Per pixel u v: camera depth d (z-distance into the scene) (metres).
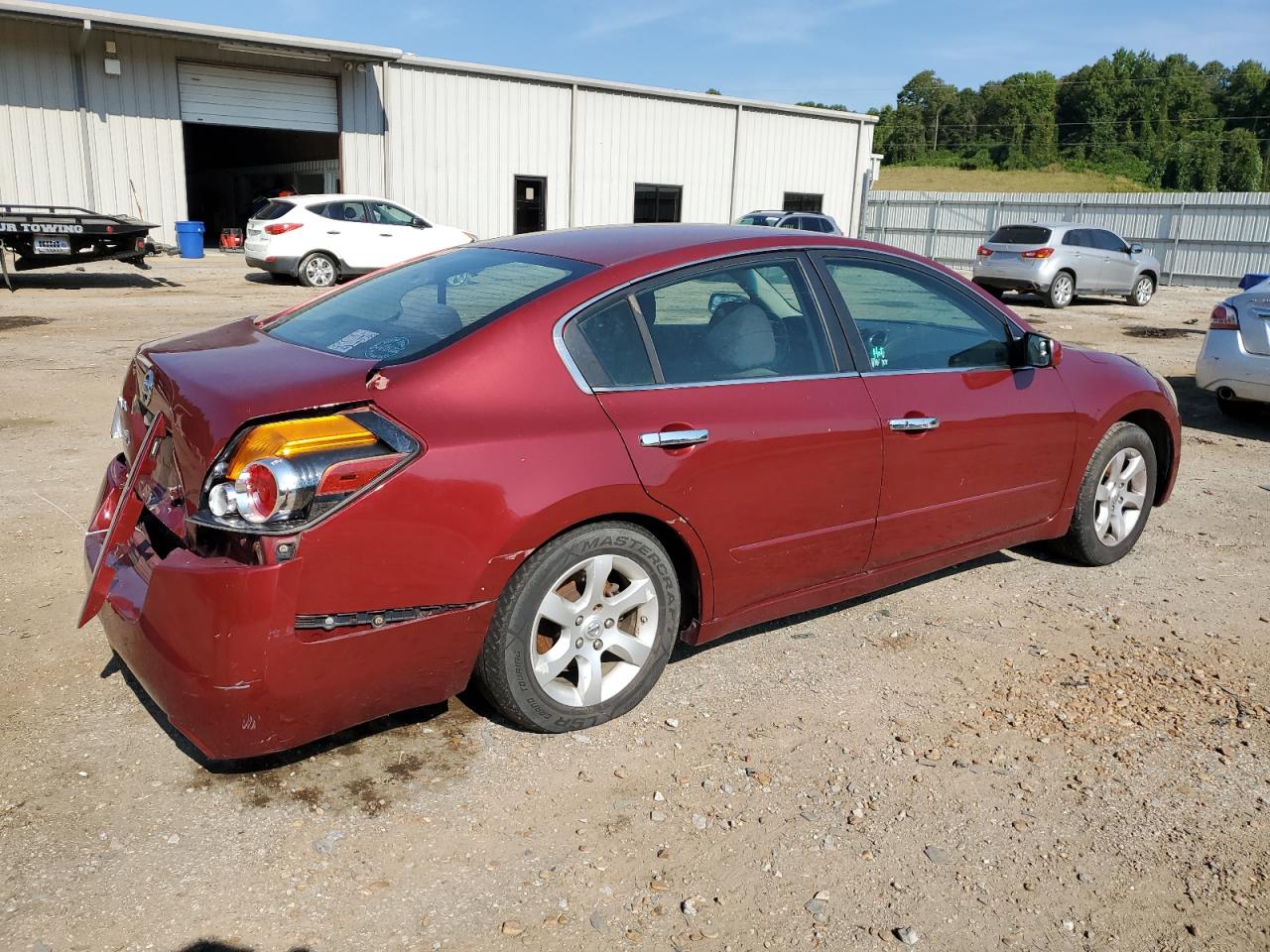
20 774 2.91
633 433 3.10
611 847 2.72
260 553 2.52
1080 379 4.59
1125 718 3.50
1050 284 19.05
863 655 3.91
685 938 2.41
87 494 5.44
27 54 20.86
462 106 26.42
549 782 2.99
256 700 2.57
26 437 6.62
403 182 26.06
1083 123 119.00
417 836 2.72
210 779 2.93
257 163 33.62
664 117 29.88
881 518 3.82
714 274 3.47
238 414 2.60
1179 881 2.68
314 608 2.59
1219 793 3.08
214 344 3.31
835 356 3.71
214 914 2.41
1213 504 6.20
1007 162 119.44
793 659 3.85
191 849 2.63
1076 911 2.55
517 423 2.90
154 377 3.05
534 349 3.02
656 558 3.25
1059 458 4.49
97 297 15.55
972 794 3.02
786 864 2.68
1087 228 19.64
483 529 2.80
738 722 3.37
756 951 2.38
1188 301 22.11
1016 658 3.93
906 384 3.86
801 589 3.71
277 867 2.58
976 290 4.27
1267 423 8.76
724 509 3.33
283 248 17.89
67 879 2.50
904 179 115.38
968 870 2.69
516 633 3.00
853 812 2.91
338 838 2.70
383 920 2.41
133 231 16.14
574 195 28.78
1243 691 3.72
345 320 3.38
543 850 2.69
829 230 23.88
